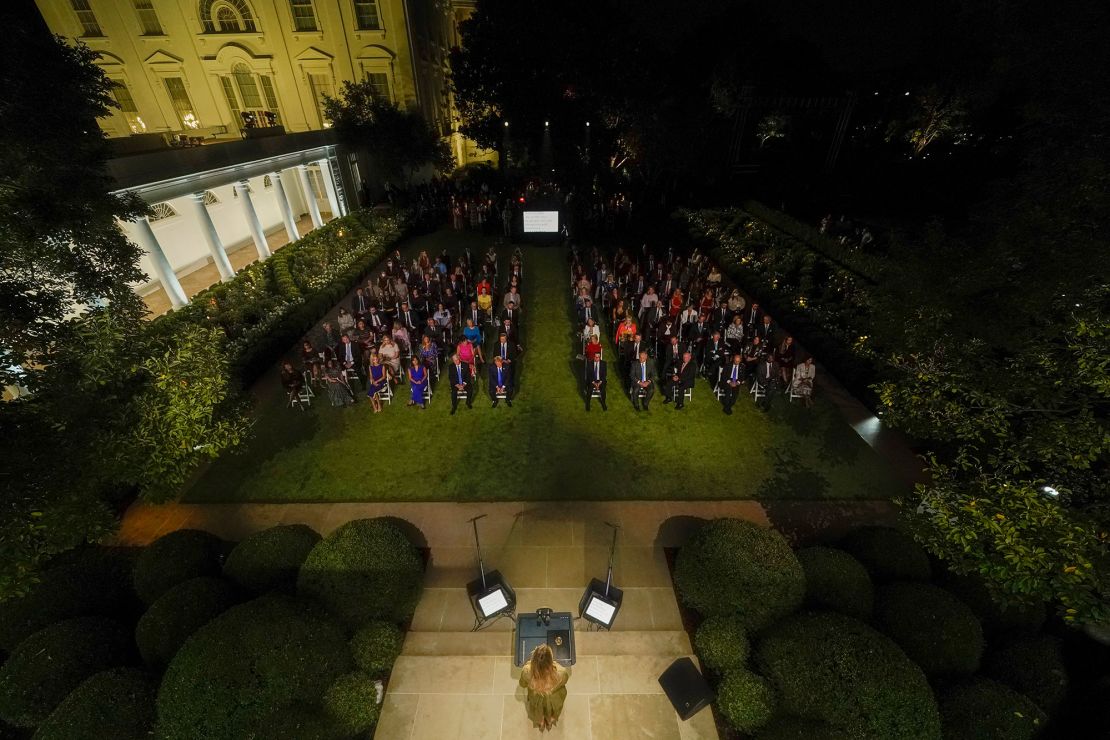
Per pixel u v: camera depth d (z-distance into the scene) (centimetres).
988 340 578
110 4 2677
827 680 493
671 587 730
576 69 3002
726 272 2038
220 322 1362
